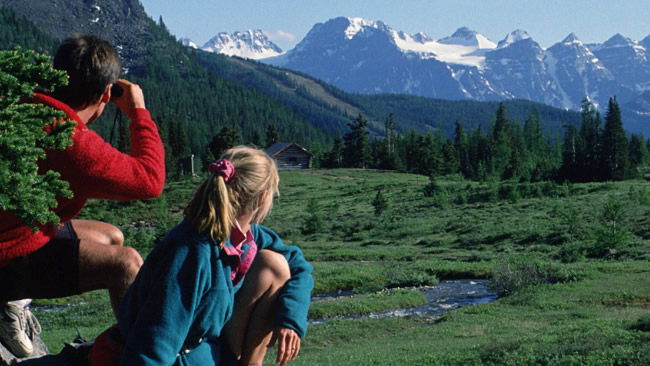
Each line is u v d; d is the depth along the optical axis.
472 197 76.75
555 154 176.38
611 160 119.56
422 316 24.73
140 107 3.34
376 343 18.78
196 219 2.91
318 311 25.69
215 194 2.89
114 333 3.21
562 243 45.16
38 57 2.88
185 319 2.84
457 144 172.88
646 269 30.88
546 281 30.00
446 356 13.30
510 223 54.28
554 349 11.70
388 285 33.44
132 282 3.24
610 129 119.19
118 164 3.05
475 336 18.09
